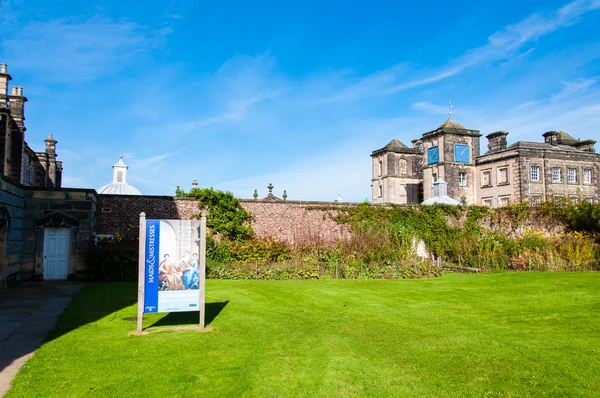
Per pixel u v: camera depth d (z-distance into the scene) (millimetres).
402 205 28031
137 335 8781
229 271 18453
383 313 10938
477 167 47812
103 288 15828
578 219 25516
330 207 26672
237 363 7133
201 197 23891
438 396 5930
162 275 9156
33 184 34250
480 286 14938
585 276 16172
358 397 5910
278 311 11227
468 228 28531
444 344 8188
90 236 19406
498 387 6188
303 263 19562
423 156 50406
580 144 49125
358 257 20078
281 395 5949
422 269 18781
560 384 6234
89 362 7102
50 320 10172
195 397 5844
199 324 9602
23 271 18500
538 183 43000
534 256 20234
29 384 6137
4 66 22984
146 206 22969
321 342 8344
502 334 8820
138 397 5820
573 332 8836
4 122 21344
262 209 25469
